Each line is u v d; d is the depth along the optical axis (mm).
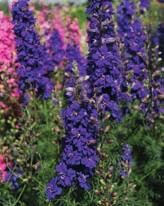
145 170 10117
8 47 11836
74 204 8828
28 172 9664
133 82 11641
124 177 9141
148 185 9969
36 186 9586
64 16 24344
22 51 11625
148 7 15398
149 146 10391
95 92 9820
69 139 8562
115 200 8570
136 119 11016
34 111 11352
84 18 25078
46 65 13406
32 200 9398
